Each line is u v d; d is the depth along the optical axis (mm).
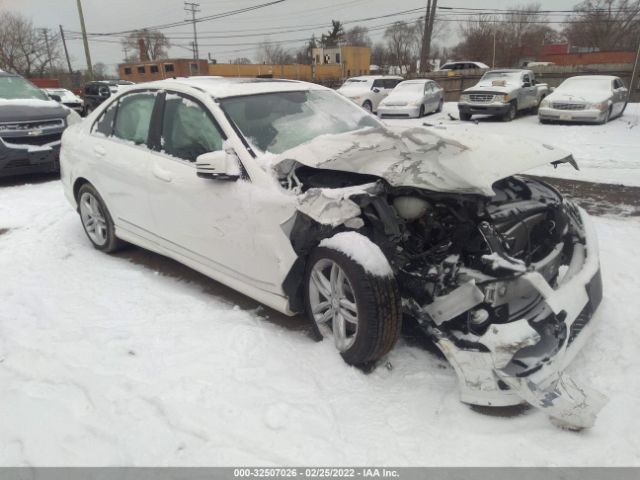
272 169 3133
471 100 15742
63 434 2365
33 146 7695
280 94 3916
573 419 2254
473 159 2826
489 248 2617
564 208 3312
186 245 3740
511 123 15016
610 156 9133
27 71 56875
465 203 2830
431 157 2818
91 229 4871
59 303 3693
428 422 2439
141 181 3939
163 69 51625
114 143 4328
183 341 3127
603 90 14078
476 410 2510
